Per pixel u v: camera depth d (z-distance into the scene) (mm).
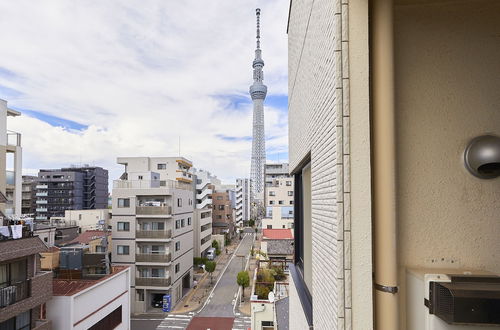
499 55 1725
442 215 1674
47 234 22062
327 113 1887
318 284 2275
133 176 27766
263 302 12984
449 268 1640
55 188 54469
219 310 20391
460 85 1726
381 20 1615
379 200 1593
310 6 2717
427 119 1718
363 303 1523
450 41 1749
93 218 32719
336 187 1591
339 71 1592
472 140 1686
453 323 1312
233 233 57125
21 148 21375
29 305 9016
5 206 19703
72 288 11070
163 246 21391
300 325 3859
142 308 20266
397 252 1619
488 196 1671
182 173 35625
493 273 1560
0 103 19328
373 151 1634
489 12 1740
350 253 1542
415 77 1744
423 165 1700
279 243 24672
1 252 8281
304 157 3275
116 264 20859
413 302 1589
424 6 1767
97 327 11789
